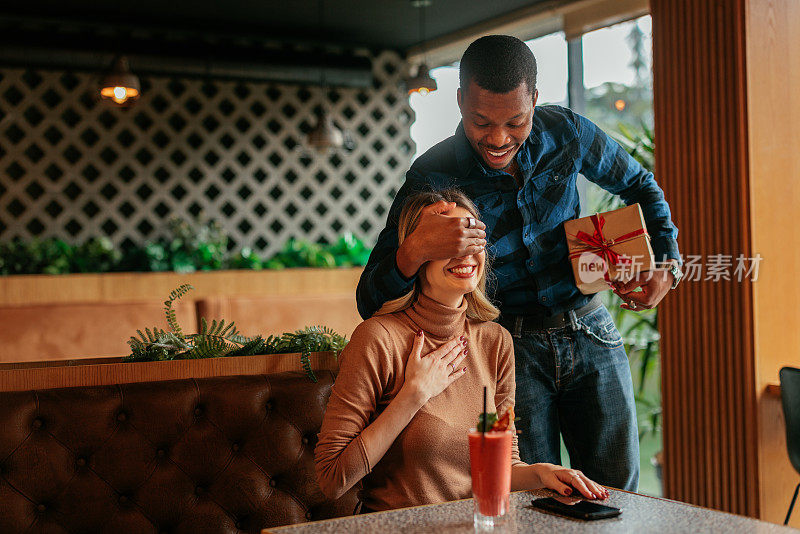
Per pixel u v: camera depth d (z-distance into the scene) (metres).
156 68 5.17
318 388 1.92
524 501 1.38
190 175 5.60
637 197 2.05
